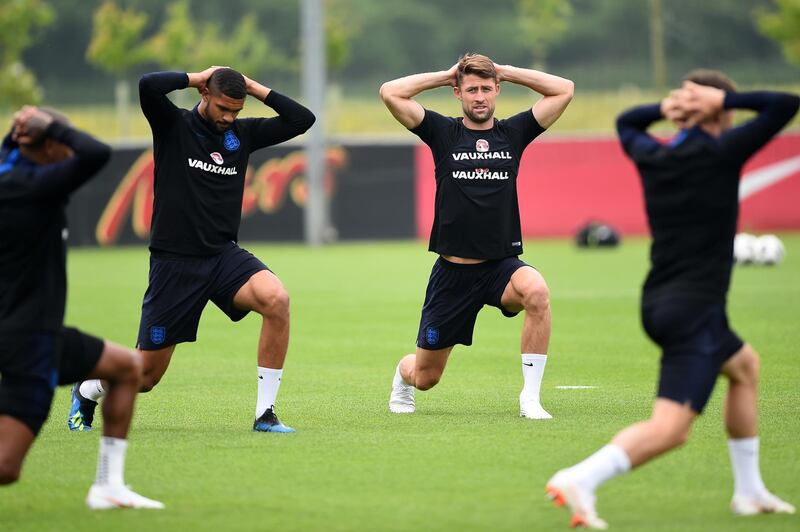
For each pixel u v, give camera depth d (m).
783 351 48.38
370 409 35.69
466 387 40.72
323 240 126.00
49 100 197.00
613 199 133.88
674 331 21.58
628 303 69.38
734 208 21.77
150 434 31.06
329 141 130.62
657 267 22.14
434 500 23.56
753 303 68.12
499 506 23.05
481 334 57.66
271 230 129.00
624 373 43.38
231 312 32.25
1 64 180.75
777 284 80.81
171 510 22.88
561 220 134.38
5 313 21.98
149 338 32.03
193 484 25.03
